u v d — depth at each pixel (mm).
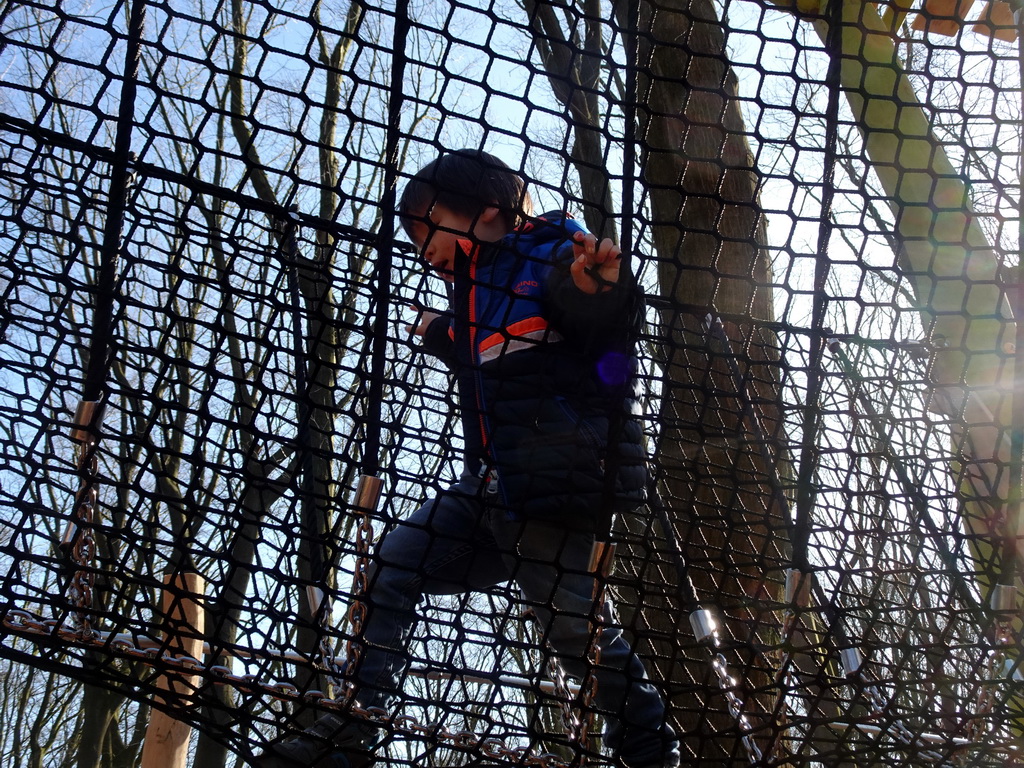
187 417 4887
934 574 1838
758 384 3539
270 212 1652
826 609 1818
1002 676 1898
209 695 1729
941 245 1771
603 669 1732
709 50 4465
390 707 2082
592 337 1712
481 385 1929
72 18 1558
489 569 2230
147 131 1597
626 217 1634
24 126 1574
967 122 1803
